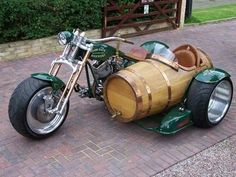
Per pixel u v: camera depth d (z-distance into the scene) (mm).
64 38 3162
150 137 3311
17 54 5223
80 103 3873
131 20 6562
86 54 3203
